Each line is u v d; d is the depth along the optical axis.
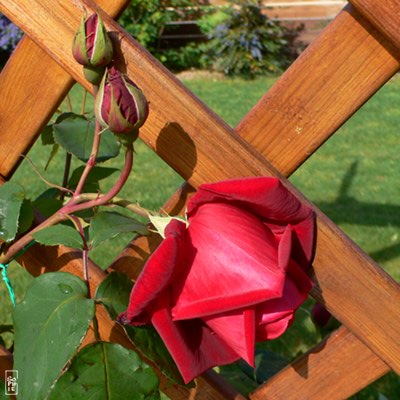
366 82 0.48
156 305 0.41
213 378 0.59
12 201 0.51
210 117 0.49
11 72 0.53
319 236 0.51
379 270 0.51
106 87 0.39
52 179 2.24
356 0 0.45
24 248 0.54
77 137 0.53
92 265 0.57
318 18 4.86
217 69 4.50
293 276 0.42
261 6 4.58
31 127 0.54
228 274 0.39
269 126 0.50
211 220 0.40
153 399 0.48
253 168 0.49
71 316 0.46
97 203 0.47
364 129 3.12
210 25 4.62
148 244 0.56
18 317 0.47
